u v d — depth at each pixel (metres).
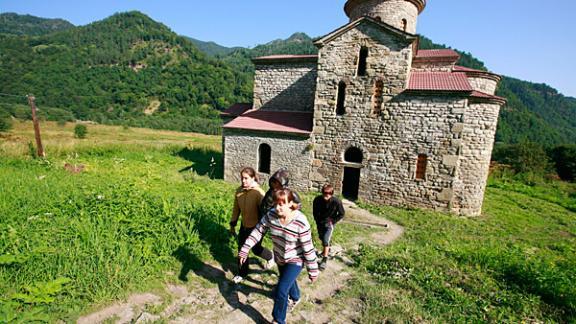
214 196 9.95
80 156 18.09
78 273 4.02
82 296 3.82
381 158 12.78
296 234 3.45
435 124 11.82
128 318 3.64
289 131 14.02
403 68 12.01
